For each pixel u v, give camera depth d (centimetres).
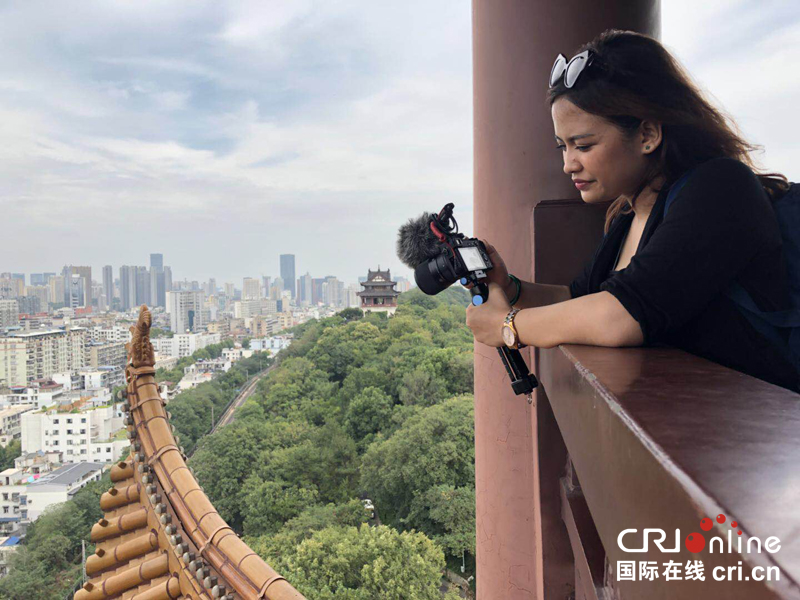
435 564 2059
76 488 4966
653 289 75
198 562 200
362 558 1997
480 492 209
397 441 3016
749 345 80
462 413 3117
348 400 4391
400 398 4109
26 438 6056
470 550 2381
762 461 26
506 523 198
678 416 35
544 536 173
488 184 201
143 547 226
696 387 43
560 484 172
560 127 96
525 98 188
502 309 101
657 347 73
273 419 4491
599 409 46
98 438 6312
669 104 86
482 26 200
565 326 82
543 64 186
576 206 178
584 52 90
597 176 96
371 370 4572
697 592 24
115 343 11169
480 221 209
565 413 70
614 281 79
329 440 3700
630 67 87
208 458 3647
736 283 79
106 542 231
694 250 75
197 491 218
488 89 198
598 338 77
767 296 78
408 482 2761
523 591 196
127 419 241
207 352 10456
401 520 2639
